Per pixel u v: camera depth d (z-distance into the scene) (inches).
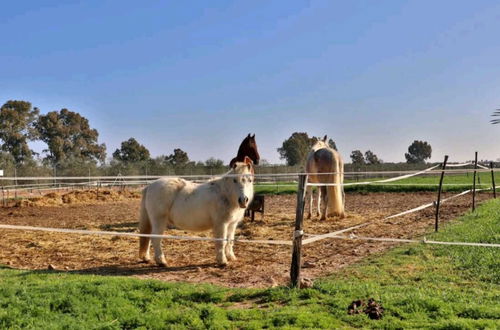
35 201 976.3
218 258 347.9
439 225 498.0
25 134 2487.7
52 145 2554.1
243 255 389.1
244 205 327.9
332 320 213.6
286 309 230.4
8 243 463.2
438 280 276.7
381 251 377.4
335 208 586.6
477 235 392.8
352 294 246.7
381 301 232.8
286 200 1016.9
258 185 1414.9
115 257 389.7
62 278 298.0
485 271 288.2
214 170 1786.4
